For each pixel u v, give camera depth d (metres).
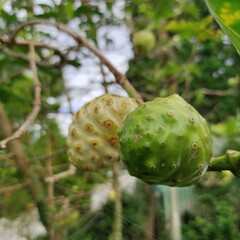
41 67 0.36
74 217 0.35
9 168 0.36
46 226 0.29
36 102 0.22
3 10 0.39
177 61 0.59
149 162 0.15
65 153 0.41
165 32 0.54
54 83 0.40
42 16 0.38
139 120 0.16
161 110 0.16
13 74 0.38
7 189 0.33
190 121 0.16
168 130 0.16
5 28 0.39
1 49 0.32
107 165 0.22
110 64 0.23
